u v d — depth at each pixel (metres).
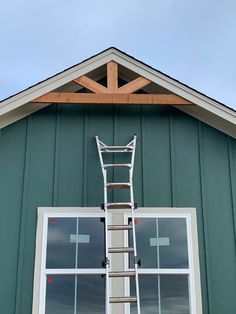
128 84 5.45
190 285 4.88
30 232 5.02
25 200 5.13
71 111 5.55
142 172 5.33
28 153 5.32
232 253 5.04
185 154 5.43
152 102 5.39
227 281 4.93
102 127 5.50
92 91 5.40
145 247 5.03
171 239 5.07
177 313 4.81
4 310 4.73
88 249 5.01
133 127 5.52
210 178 5.34
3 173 5.21
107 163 5.36
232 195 5.27
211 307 4.82
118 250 4.63
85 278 4.91
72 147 5.40
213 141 5.50
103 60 5.53
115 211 5.14
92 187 5.24
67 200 5.17
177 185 5.29
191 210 5.19
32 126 5.45
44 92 5.33
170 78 5.45
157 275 4.95
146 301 4.84
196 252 5.00
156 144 5.46
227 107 5.34
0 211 5.06
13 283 4.82
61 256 4.96
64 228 5.07
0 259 4.89
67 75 5.43
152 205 5.19
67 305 4.80
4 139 5.34
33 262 4.91
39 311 4.73
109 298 4.38
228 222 5.16
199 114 5.59
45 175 5.25
